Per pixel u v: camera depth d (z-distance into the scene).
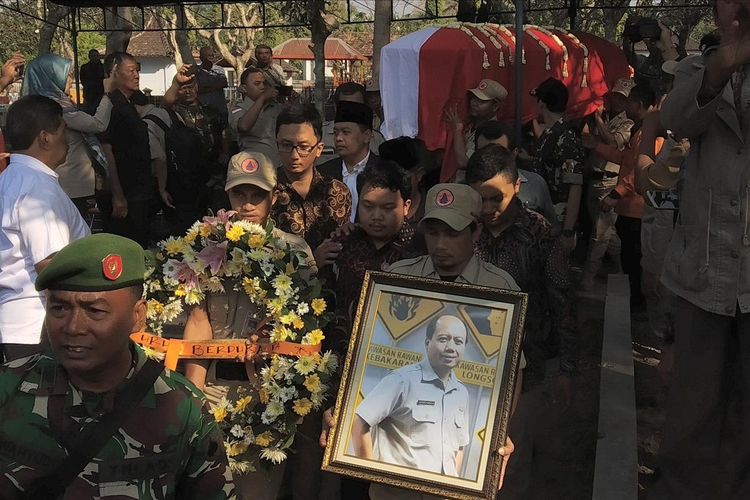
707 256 3.63
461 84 8.10
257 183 4.20
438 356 3.21
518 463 4.11
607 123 10.21
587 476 5.08
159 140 9.43
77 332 2.19
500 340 3.18
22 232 4.20
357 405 3.23
